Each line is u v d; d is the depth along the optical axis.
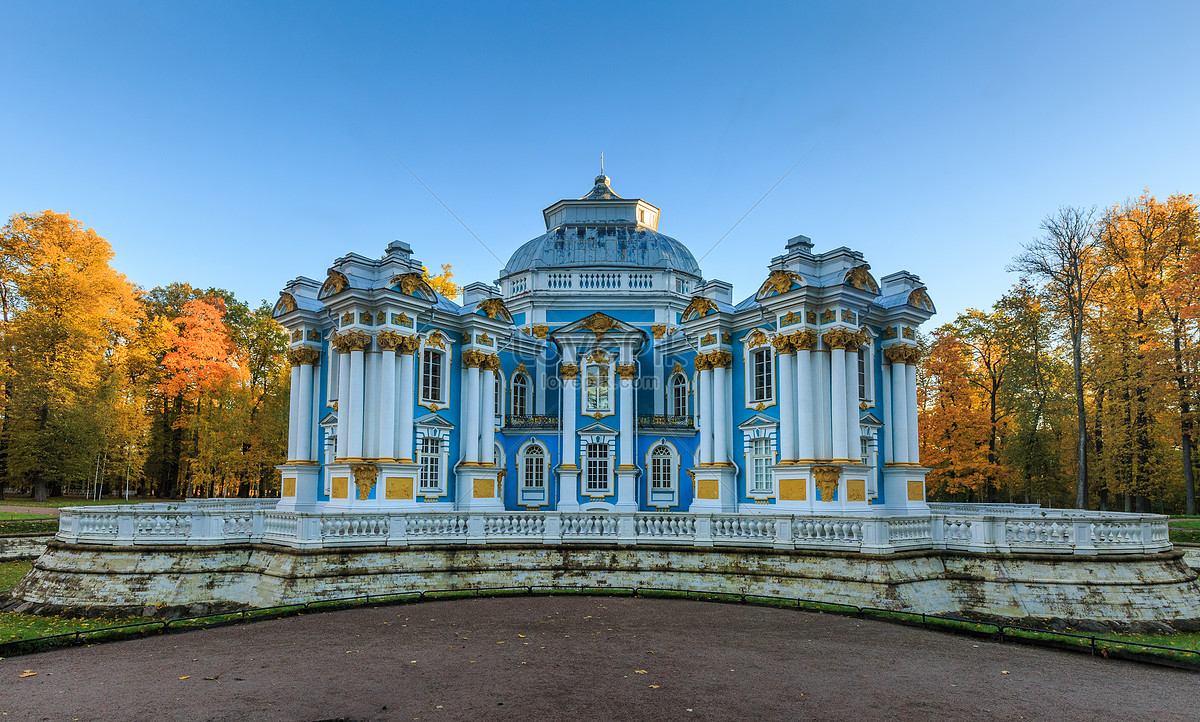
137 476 59.00
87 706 11.09
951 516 22.44
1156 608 20.47
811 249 31.34
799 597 21.55
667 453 36.88
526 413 39.41
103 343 52.09
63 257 48.88
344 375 29.66
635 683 12.30
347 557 21.80
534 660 13.82
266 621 17.88
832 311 28.44
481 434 33.94
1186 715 11.15
